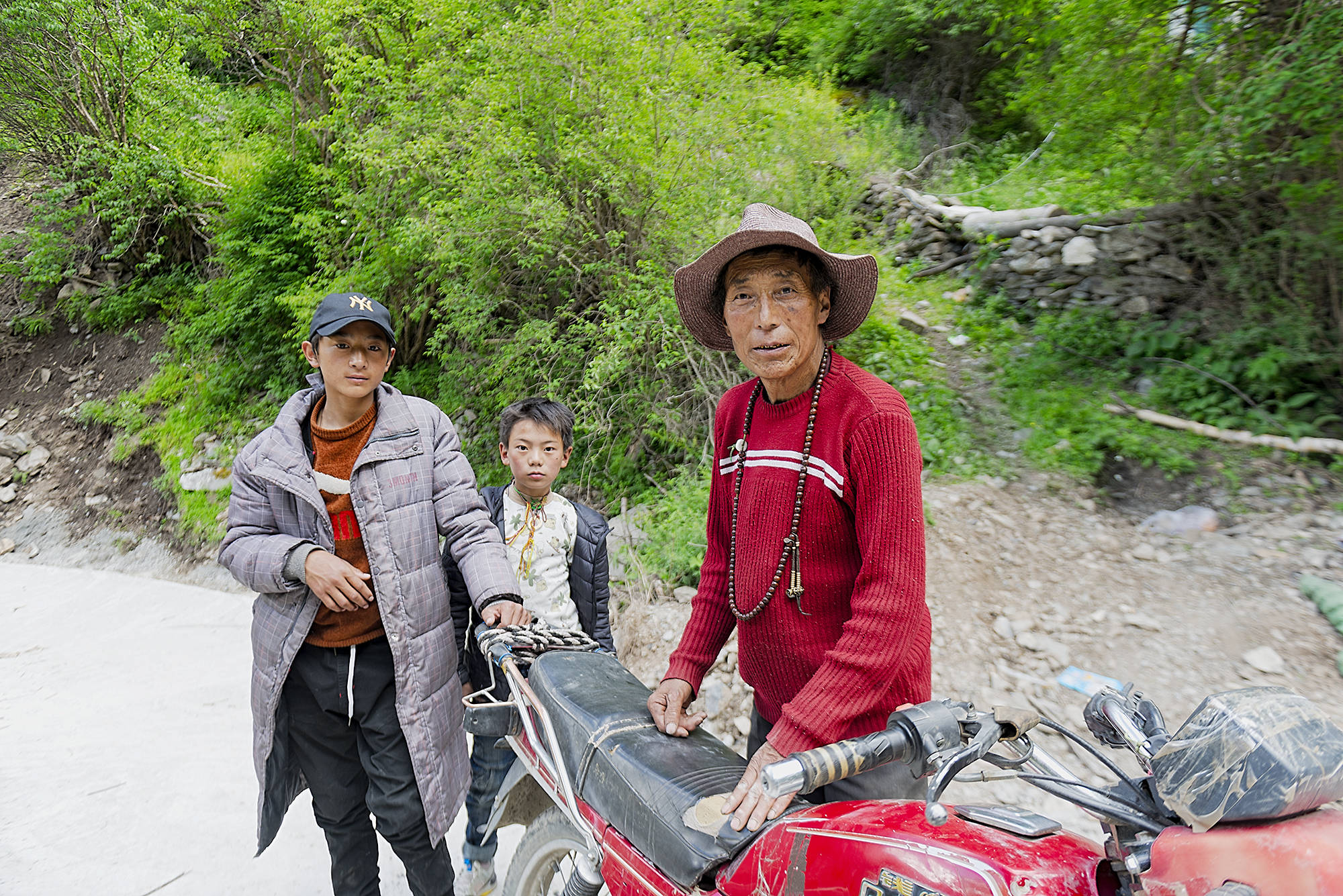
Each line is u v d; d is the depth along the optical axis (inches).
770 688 64.4
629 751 58.2
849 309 62.0
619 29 202.5
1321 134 161.2
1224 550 152.2
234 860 104.2
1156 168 197.5
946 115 353.1
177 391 333.4
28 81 362.9
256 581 72.7
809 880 43.6
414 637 76.1
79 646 186.1
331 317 72.0
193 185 373.1
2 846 106.9
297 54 356.2
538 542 98.1
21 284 399.2
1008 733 48.1
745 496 62.2
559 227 205.2
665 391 207.5
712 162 203.8
